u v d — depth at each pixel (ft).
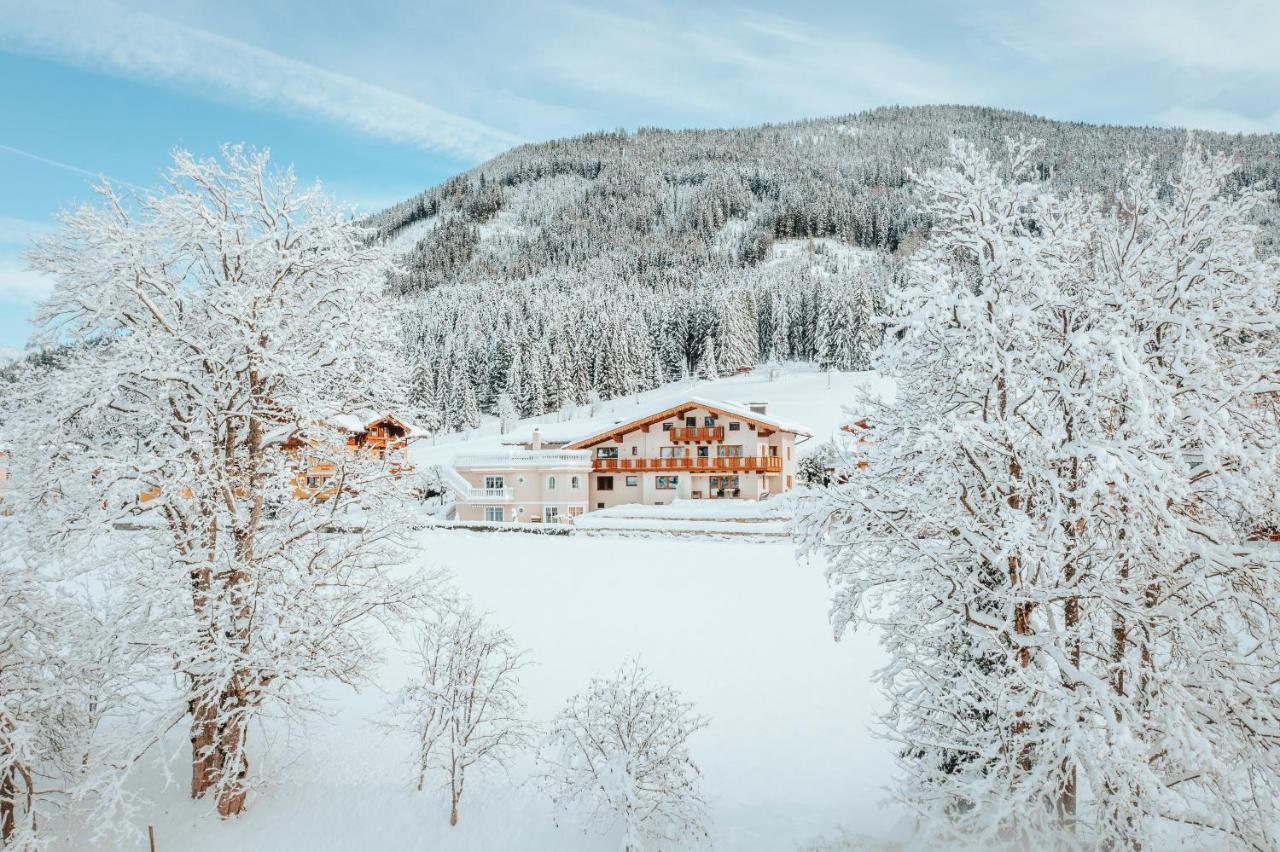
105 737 49.49
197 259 51.19
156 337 46.26
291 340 52.01
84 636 47.24
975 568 35.60
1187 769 30.68
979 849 32.35
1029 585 32.48
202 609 46.68
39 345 49.32
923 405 38.32
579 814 46.01
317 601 49.42
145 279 47.93
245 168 51.67
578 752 43.04
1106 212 41.14
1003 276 34.58
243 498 50.80
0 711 39.58
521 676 66.64
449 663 49.37
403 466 57.67
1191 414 30.66
